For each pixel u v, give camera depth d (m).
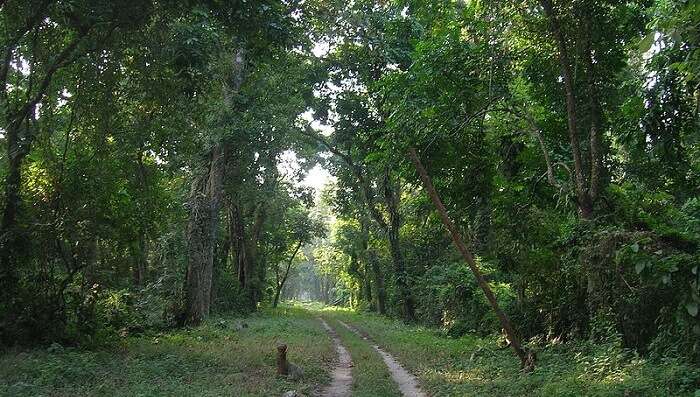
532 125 13.41
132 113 15.34
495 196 15.08
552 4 11.64
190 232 22.47
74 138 14.98
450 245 28.44
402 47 23.48
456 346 17.06
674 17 7.74
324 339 20.02
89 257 14.38
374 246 41.97
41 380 9.05
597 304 11.41
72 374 9.71
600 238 9.82
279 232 51.47
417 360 14.55
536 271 14.59
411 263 33.91
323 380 11.48
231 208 39.72
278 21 11.35
